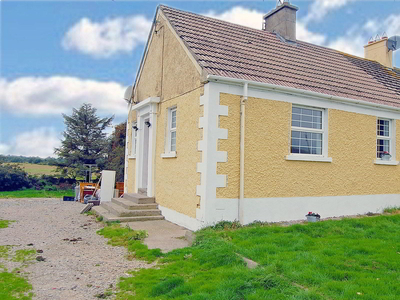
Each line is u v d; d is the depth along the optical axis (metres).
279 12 13.72
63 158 30.38
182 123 9.55
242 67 9.20
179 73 9.91
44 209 12.86
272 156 8.98
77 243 7.38
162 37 11.39
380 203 11.17
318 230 7.64
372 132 11.11
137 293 4.56
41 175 27.98
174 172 9.82
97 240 7.66
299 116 9.74
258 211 8.69
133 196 11.29
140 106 12.28
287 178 9.21
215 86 8.30
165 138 10.70
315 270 4.95
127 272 5.46
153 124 11.35
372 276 4.76
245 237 7.04
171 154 9.97
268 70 9.70
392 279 4.66
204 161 8.18
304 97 9.60
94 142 30.72
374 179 11.08
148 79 12.66
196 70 8.88
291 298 4.05
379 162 11.13
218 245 6.24
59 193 22.34
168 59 10.79
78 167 29.23
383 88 12.58
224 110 8.36
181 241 7.43
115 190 15.30
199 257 5.83
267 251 5.96
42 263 5.91
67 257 6.30
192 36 10.16
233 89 8.52
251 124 8.69
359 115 10.80
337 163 10.18
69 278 5.18
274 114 9.07
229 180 8.37
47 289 4.72
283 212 9.09
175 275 5.13
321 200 9.80
